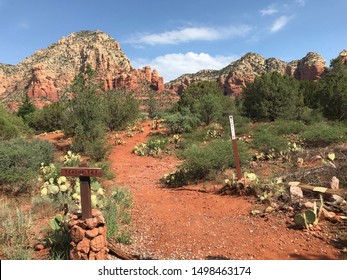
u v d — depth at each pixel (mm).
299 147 12625
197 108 24250
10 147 9367
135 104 25156
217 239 5273
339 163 8352
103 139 16906
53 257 4387
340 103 20953
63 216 5660
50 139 21609
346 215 5617
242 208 6707
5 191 8719
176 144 17828
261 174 9414
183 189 9086
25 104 48500
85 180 4324
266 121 25500
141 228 5910
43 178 9703
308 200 6316
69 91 18641
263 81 26375
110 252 4621
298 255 4512
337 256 4387
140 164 14195
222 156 9859
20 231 5234
